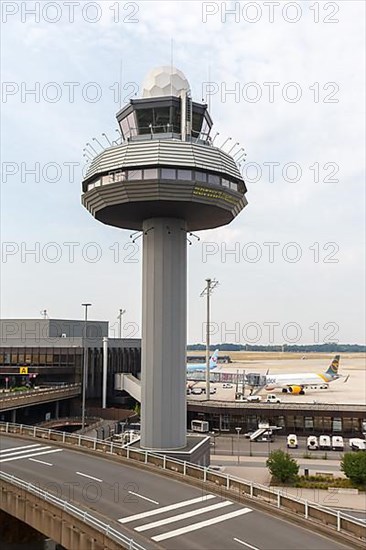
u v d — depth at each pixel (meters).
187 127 50.12
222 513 30.38
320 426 81.00
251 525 28.42
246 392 121.38
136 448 48.94
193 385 135.25
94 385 101.75
